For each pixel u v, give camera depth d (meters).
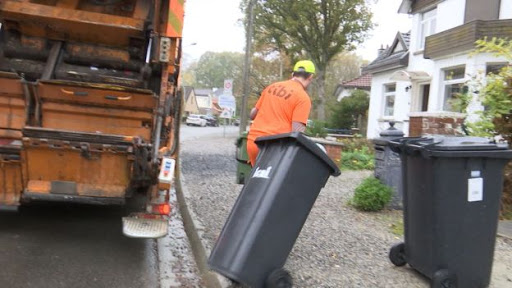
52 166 5.14
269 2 34.69
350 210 7.27
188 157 14.03
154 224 5.19
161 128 5.98
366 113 30.58
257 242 3.74
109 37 6.56
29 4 6.14
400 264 4.77
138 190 5.70
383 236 5.91
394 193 7.32
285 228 3.83
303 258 4.99
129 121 5.79
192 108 84.94
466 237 4.00
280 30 36.47
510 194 7.05
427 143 4.09
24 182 5.16
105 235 6.05
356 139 17.77
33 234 5.81
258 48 41.09
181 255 5.66
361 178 10.75
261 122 5.02
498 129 7.17
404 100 20.16
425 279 4.52
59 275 4.69
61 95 5.50
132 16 6.74
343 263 4.89
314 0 33.34
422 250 4.25
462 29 15.56
